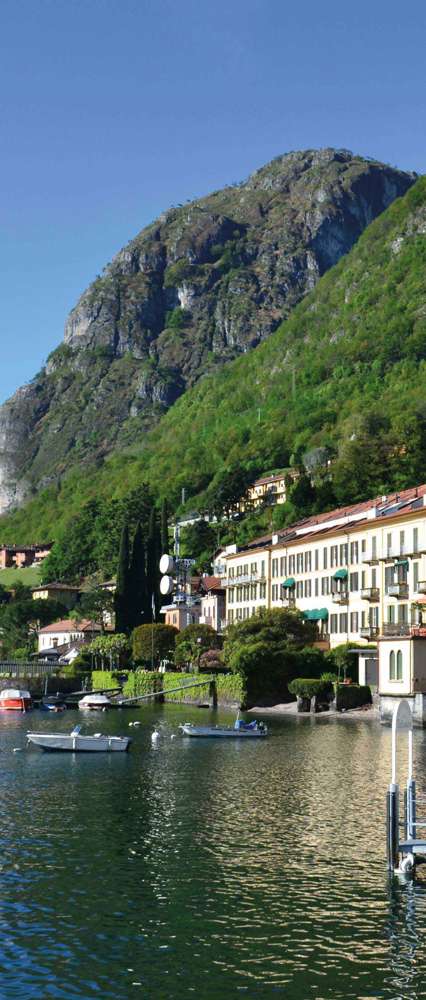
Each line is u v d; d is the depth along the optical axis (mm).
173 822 45875
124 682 157500
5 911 32406
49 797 53250
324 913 32312
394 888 34875
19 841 41875
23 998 26031
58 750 75438
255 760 67812
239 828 44375
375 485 197500
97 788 56469
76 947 29406
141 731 93062
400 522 110250
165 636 160500
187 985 26938
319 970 27922
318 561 131875
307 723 95812
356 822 45438
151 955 28859
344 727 90812
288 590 140750
